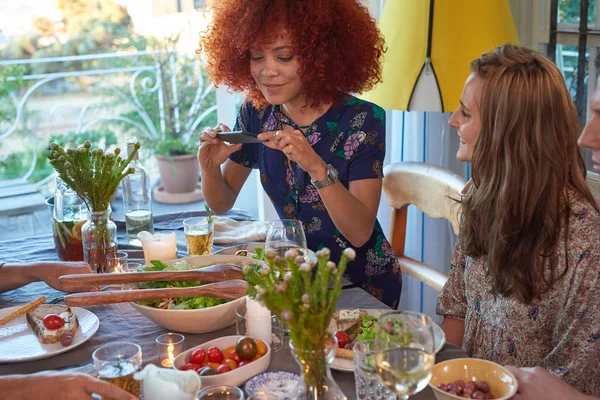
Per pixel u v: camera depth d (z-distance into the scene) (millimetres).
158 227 2135
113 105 5117
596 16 2496
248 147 2150
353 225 1812
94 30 5379
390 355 957
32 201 4004
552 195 1344
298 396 996
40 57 5336
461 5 2227
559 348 1353
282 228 1518
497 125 1374
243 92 2137
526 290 1373
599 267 1317
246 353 1177
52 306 1474
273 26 1780
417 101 2316
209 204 2164
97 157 1679
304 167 1750
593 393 1360
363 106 1935
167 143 4008
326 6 1807
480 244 1456
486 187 1415
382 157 1921
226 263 1618
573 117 1366
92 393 1054
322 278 939
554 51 2674
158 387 1024
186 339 1363
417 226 2969
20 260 1892
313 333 951
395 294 2016
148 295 1369
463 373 1141
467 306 1574
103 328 1429
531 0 2678
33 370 1257
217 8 2016
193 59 4738
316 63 1825
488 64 1441
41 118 5039
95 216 1679
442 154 2904
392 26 2328
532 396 1144
